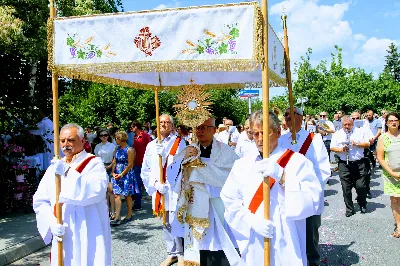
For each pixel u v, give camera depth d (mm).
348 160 7848
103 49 3596
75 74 3820
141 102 17438
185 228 4180
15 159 8312
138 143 9180
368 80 26000
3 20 7668
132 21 3500
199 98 4098
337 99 25734
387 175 6305
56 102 3750
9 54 8469
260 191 3061
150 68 3439
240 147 6766
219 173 4070
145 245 6379
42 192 3748
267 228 2883
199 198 4035
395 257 5449
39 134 9273
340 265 5219
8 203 8188
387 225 7055
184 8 3332
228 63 3191
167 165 5176
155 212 5250
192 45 3307
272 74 3588
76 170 3668
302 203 2904
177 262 5359
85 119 16297
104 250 3660
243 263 3172
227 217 3166
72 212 3633
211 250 4000
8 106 8945
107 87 16969
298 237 3088
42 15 8844
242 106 25188
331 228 7000
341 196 9797
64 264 3592
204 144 4215
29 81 9312
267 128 2973
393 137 6180
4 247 5895
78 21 3658
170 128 5520
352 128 7957
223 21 3211
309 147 4762
